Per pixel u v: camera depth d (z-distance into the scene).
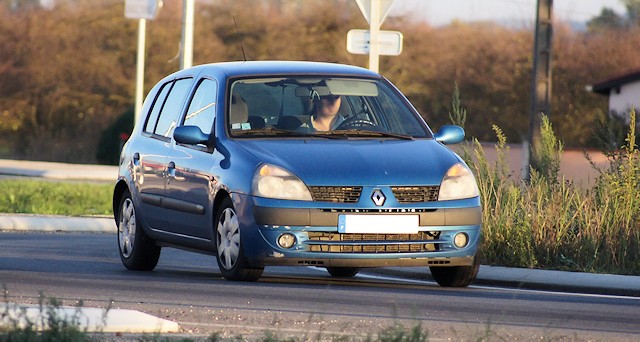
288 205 29.20
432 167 30.17
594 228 35.75
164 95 36.06
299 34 154.25
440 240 29.84
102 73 149.62
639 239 35.25
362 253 29.31
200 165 31.84
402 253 29.56
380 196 29.38
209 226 31.34
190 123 33.47
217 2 155.50
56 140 139.12
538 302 27.44
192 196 32.12
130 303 25.41
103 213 60.50
